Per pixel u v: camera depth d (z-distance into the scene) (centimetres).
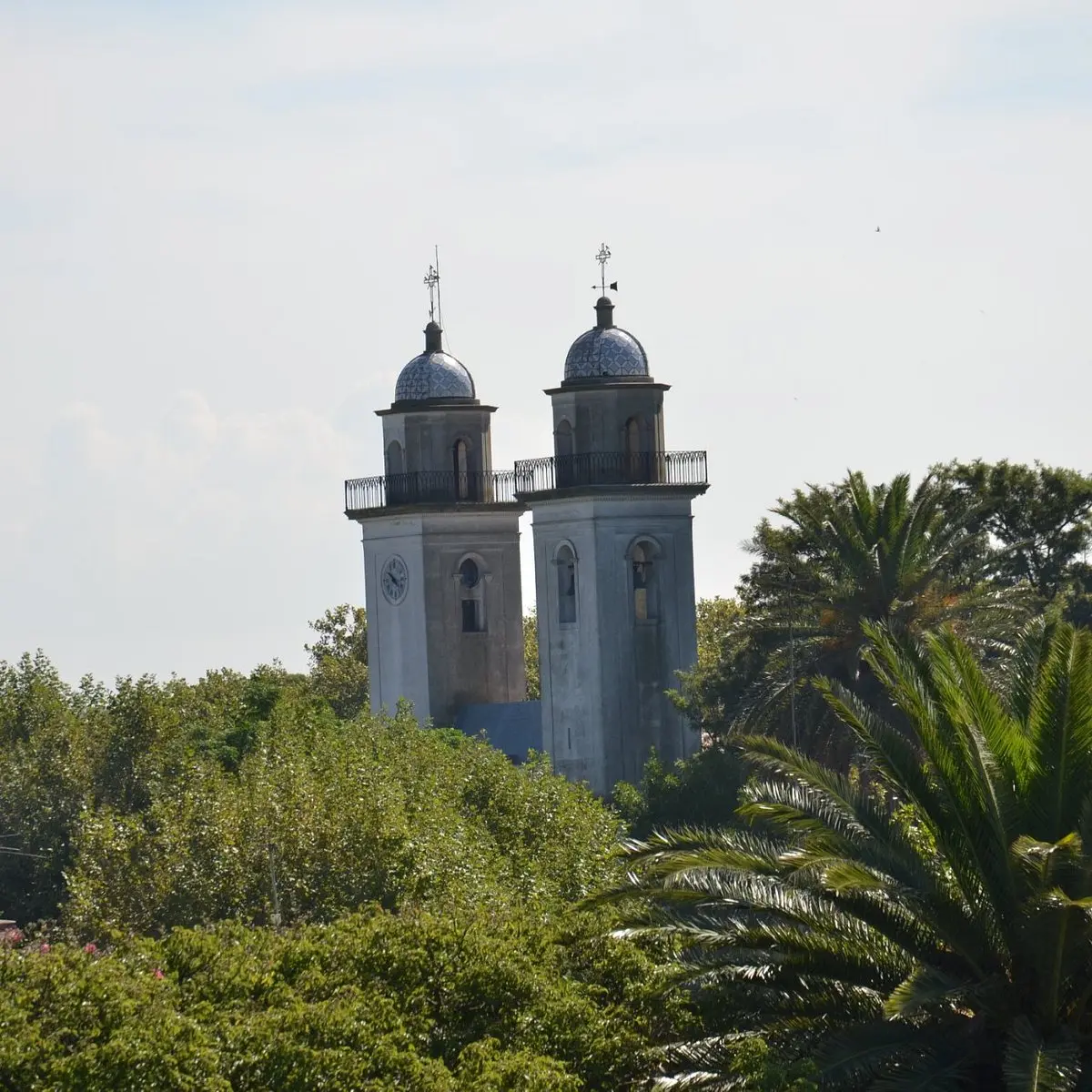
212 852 19675
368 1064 12350
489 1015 13825
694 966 14100
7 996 11900
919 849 15262
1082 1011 13250
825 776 14150
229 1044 12188
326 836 19488
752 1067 13388
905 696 13738
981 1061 13175
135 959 13162
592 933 14550
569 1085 12644
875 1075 13138
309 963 13750
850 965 13738
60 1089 11431
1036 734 13388
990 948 13338
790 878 13762
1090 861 12788
